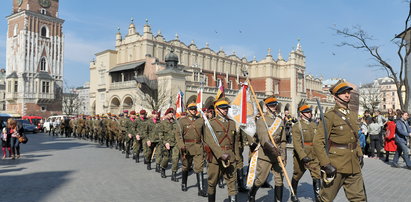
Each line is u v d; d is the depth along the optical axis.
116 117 21.42
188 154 8.72
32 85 69.88
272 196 8.14
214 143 6.51
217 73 60.44
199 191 8.26
